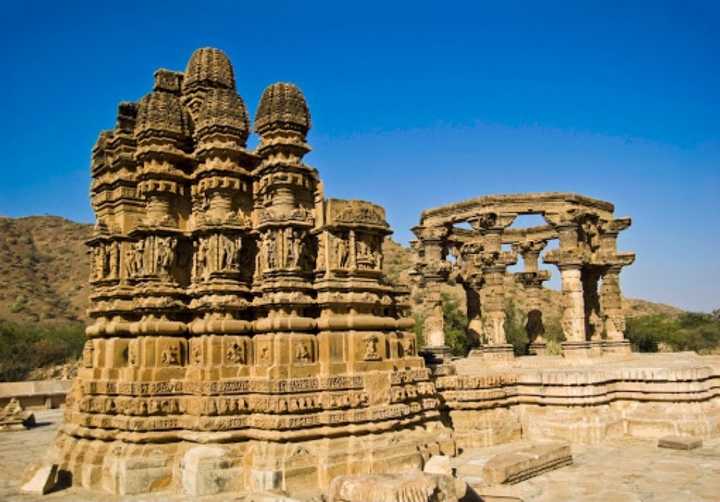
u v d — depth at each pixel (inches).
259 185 608.7
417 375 637.9
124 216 631.8
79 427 583.8
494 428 734.5
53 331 2416.3
